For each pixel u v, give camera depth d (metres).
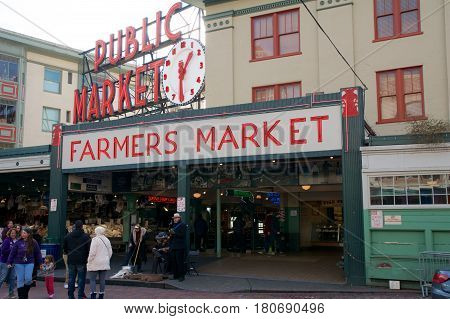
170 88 20.86
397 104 16.97
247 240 21.30
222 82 20.11
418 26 17.05
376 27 17.70
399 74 17.05
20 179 23.55
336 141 13.30
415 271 11.89
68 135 18.16
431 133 12.07
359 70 17.66
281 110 14.10
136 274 14.16
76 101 25.03
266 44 19.75
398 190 12.38
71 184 18.52
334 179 15.38
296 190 20.19
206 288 12.48
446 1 16.50
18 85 33.06
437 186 12.01
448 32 16.30
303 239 22.27
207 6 21.00
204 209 22.75
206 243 21.30
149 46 22.56
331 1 18.38
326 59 18.17
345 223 12.87
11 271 11.32
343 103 13.34
